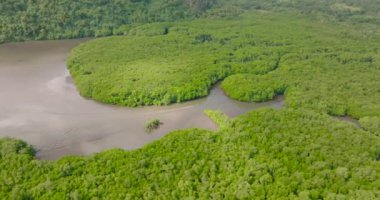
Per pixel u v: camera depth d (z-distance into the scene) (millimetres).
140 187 88625
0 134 115500
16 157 97812
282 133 108000
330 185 88562
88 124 123938
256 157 97938
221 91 150875
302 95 140250
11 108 129625
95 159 98125
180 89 141625
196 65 162250
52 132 118688
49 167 94688
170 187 89000
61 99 138000
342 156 98312
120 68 156750
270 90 145750
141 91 138500
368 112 131500
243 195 86125
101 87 140750
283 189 87062
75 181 90062
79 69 155750
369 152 101750
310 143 103500
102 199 85625
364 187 87438
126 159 97188
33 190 86125
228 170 94125
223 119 126375
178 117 130875
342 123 117375
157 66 159750
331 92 144000
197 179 91250
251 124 112750
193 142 104750
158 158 96938
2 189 87062
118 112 132125
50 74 156750
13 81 148000
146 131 122062
